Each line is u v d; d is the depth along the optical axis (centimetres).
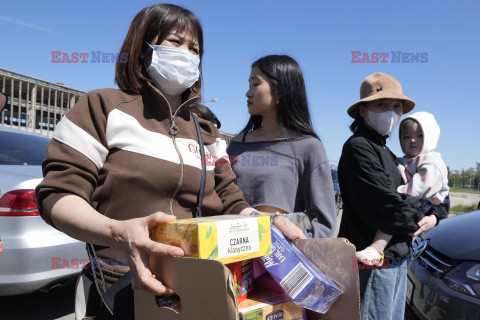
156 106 117
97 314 106
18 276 246
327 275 98
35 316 290
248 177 194
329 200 186
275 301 93
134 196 105
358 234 194
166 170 108
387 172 189
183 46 127
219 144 141
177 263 76
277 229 105
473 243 249
